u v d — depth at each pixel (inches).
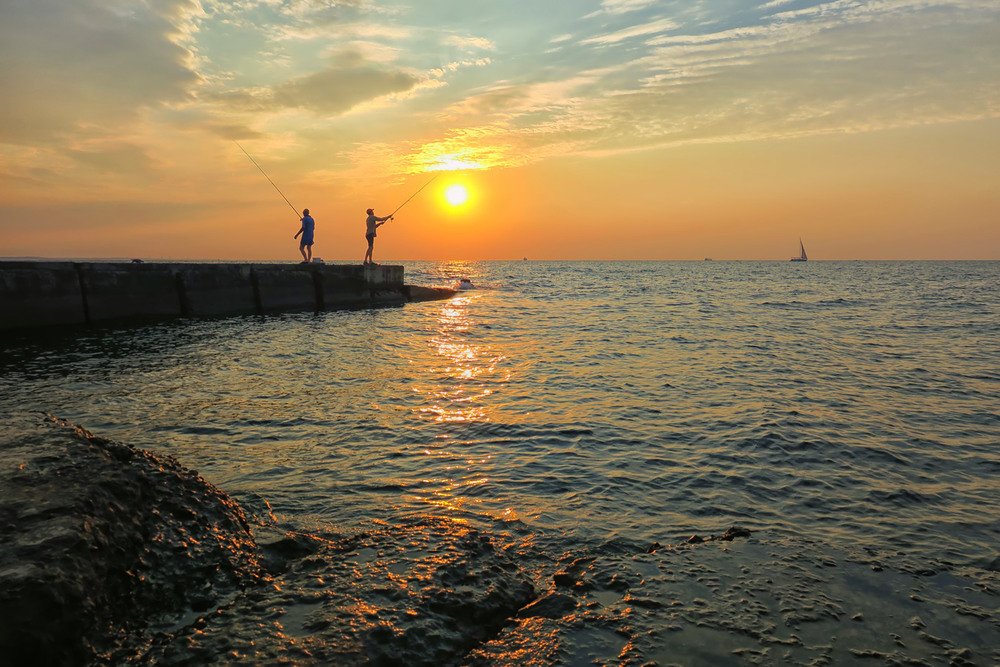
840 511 168.6
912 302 1099.9
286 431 244.7
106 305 589.3
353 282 898.7
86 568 88.2
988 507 173.3
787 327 677.9
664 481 191.9
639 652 95.0
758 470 203.2
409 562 113.4
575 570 126.0
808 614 110.3
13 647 72.8
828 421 267.7
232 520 125.5
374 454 216.2
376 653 85.7
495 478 192.7
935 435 248.4
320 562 115.8
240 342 511.8
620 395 321.7
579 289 1635.1
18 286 520.4
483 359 444.8
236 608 97.9
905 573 130.0
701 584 120.1
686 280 2331.4
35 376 353.4
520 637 97.7
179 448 219.1
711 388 340.8
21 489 102.4
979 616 112.7
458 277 2583.7
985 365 422.9
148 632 92.8
